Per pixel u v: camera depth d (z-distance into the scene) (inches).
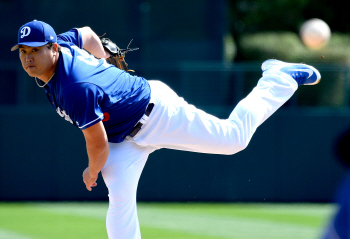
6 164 1446.9
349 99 1473.9
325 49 1998.0
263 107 585.6
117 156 551.2
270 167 1456.7
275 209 1315.2
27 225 1049.5
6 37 1481.3
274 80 602.9
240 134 569.0
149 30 1498.5
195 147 570.9
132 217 556.1
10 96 1451.8
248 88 1434.5
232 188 1450.5
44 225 1048.8
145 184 1454.2
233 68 1439.5
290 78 606.2
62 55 501.0
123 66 638.5
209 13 1514.5
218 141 562.3
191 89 1440.7
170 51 1505.9
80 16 1482.5
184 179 1454.2
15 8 1476.4
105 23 1485.0
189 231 976.3
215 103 1438.2
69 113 500.7
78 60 506.3
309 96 1477.6
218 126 562.3
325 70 1478.8
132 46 1491.1
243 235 929.5
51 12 1476.4
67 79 491.8
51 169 1450.5
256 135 1457.9
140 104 538.0
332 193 1454.2
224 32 1515.7
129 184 550.3
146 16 1497.3
